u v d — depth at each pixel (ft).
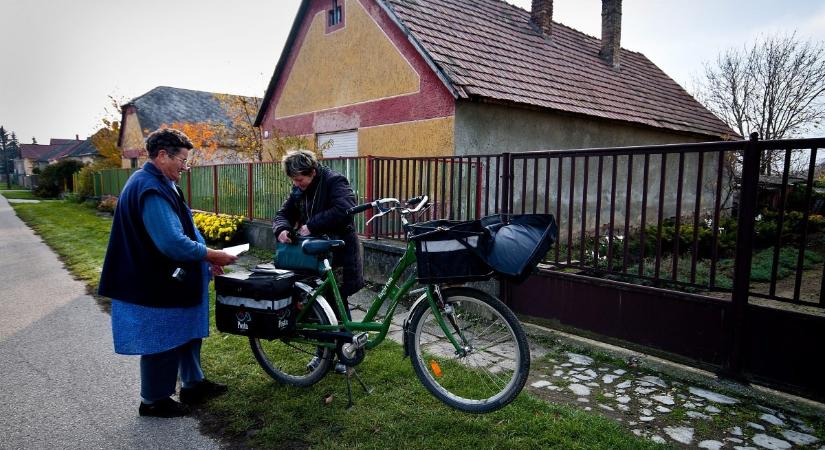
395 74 30.76
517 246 8.48
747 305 10.82
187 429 9.25
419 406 9.87
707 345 11.52
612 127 35.63
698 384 10.99
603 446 8.41
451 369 11.32
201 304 9.84
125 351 9.00
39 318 16.34
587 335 13.76
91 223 45.57
